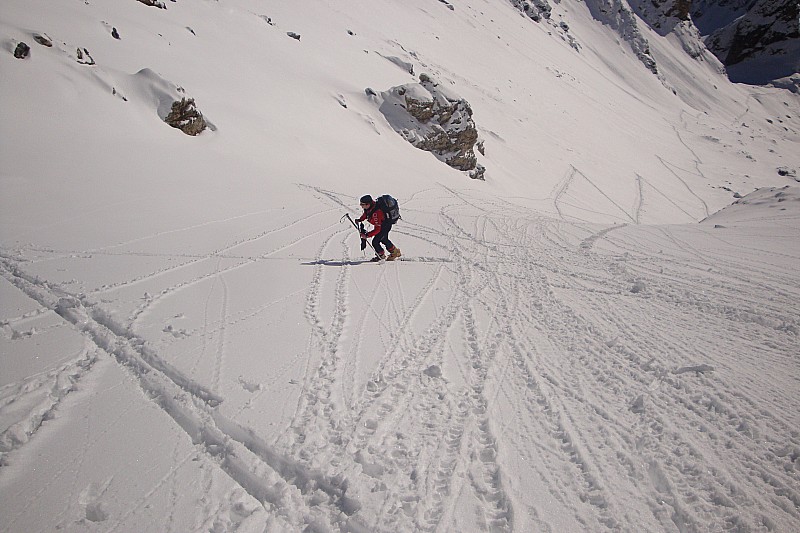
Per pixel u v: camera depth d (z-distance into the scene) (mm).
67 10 16188
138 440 2854
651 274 7094
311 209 11656
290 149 17266
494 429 3141
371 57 35812
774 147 85562
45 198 8328
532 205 24297
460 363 4121
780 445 2936
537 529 2348
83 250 6531
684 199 42594
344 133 21906
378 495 2535
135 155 11703
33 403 3107
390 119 26156
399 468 2746
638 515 2441
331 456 2805
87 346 3955
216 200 10664
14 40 12312
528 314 5426
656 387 3672
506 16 91062
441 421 3232
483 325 5059
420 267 7484
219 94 17750
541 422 3238
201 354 3943
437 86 26734
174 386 3447
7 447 2695
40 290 5062
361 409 3305
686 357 4199
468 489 2615
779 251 8258
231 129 16109
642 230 10961
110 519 2271
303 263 7148
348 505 2484
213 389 3406
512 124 42312
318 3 42125
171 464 2678
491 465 2807
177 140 13852
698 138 79562
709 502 2508
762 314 5281
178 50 18844
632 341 4578
